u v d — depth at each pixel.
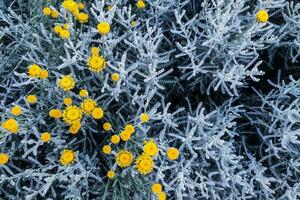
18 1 0.51
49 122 0.46
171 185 0.46
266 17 0.43
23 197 0.44
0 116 0.45
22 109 0.42
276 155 0.47
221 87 0.48
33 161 0.43
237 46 0.46
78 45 0.42
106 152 0.42
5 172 0.45
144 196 0.41
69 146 0.45
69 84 0.40
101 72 0.42
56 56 0.45
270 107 0.51
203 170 0.47
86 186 0.43
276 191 0.51
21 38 0.48
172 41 0.51
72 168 0.41
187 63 0.50
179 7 0.50
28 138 0.45
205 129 0.49
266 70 0.55
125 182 0.43
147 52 0.46
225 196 0.48
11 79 0.48
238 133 0.52
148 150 0.39
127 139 0.41
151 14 0.50
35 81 0.42
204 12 0.49
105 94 0.44
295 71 0.55
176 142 0.47
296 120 0.47
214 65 0.49
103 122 0.46
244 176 0.47
